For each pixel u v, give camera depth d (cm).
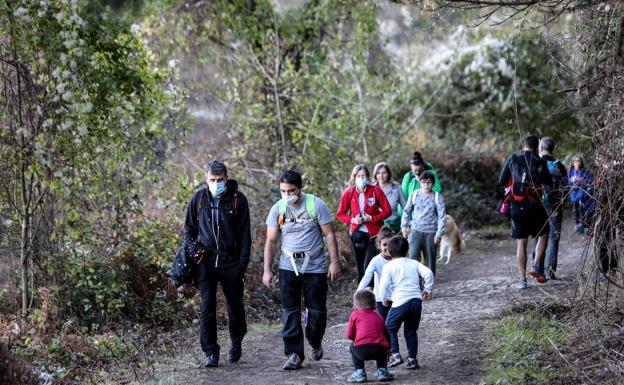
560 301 2347
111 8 3041
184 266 1936
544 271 2956
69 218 2409
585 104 2081
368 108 4547
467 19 4353
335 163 4091
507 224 5119
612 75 1955
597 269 1936
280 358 2091
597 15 2072
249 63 4416
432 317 2544
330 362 2038
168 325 2580
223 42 4512
